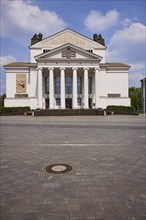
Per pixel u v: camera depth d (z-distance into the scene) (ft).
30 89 175.73
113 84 184.34
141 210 15.11
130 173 23.13
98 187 19.22
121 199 16.84
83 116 131.54
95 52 186.19
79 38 184.44
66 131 57.47
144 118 112.06
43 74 175.42
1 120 96.02
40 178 21.56
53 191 18.33
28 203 16.19
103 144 39.42
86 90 163.22
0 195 17.60
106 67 181.78
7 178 21.62
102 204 15.99
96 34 192.13
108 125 72.69
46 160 28.48
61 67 161.48
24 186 19.47
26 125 73.00
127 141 42.47
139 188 19.04
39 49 183.42
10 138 46.16
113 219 13.96
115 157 29.99
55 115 140.97
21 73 177.99
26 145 38.65
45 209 15.28
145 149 35.24
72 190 18.56
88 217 14.20
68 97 179.42
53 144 39.45
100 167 25.27
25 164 26.66
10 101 175.73
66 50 162.20
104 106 178.70
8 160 28.60
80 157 29.94
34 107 174.91
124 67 183.93
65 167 25.26
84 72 163.12
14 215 14.51
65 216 14.34
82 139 44.73
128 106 174.40
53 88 164.14
